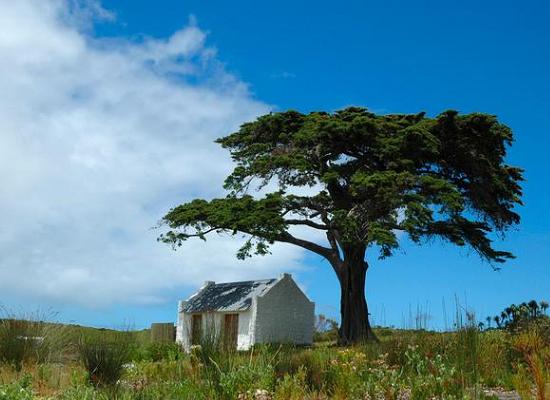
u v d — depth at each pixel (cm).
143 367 1115
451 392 728
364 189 3388
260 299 3759
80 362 1116
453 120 3562
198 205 3753
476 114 3569
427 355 911
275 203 3591
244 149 3881
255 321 3716
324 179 3431
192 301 4153
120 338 1297
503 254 3741
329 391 865
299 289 3916
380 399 772
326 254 3828
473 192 3741
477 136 3612
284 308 3834
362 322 3638
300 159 3544
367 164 3681
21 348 1209
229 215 3506
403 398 773
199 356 985
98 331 1389
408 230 3200
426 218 3191
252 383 842
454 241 3553
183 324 4072
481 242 3716
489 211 3781
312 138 3556
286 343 1168
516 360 1050
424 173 3675
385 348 1098
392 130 3653
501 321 1460
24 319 1320
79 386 877
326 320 4147
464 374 792
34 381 1040
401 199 3219
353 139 3566
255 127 3828
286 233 3731
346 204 3688
